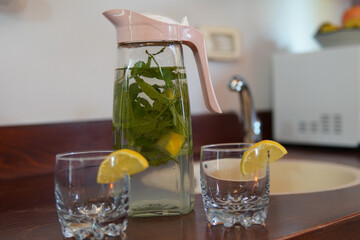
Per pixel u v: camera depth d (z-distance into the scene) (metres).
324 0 1.86
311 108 1.44
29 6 1.02
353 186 0.85
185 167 0.64
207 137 1.35
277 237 0.54
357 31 1.44
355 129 1.33
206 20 1.39
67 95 1.10
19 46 1.01
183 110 0.62
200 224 0.60
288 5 1.70
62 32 1.08
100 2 1.15
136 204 0.63
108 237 0.54
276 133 1.54
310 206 0.69
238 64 1.50
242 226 0.58
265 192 0.59
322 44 1.57
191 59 1.33
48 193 0.86
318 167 1.19
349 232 0.63
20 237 0.57
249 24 1.54
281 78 1.51
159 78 0.61
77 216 0.54
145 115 0.61
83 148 1.10
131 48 0.62
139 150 0.61
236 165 0.58
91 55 1.14
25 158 1.01
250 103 1.15
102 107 1.17
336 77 1.36
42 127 1.03
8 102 1.00
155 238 0.54
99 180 0.54
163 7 1.28
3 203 0.78
